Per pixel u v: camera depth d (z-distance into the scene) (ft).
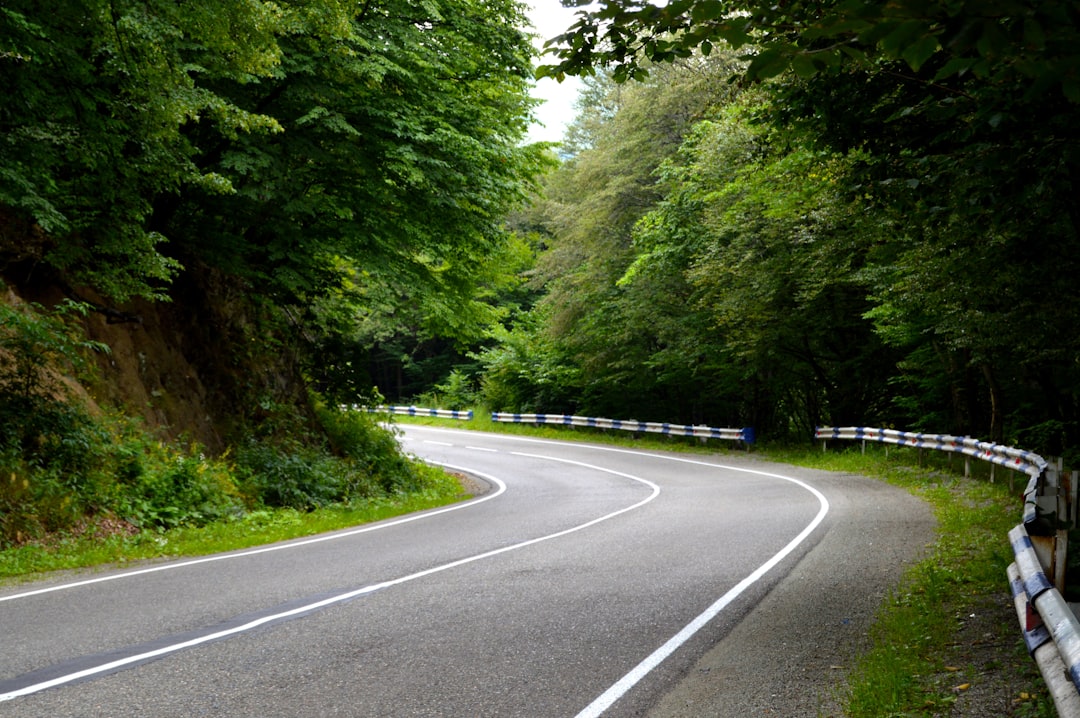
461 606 24.38
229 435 59.41
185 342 60.23
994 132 19.16
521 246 73.36
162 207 54.24
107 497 40.96
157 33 36.45
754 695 16.84
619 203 110.42
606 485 68.85
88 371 47.65
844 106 23.59
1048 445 69.10
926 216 23.77
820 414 110.93
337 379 79.10
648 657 19.30
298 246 60.18
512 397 143.23
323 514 51.96
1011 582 18.04
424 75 54.39
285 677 17.85
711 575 28.50
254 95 51.62
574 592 26.05
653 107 104.88
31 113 37.93
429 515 51.19
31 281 47.19
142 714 15.65
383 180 55.67
